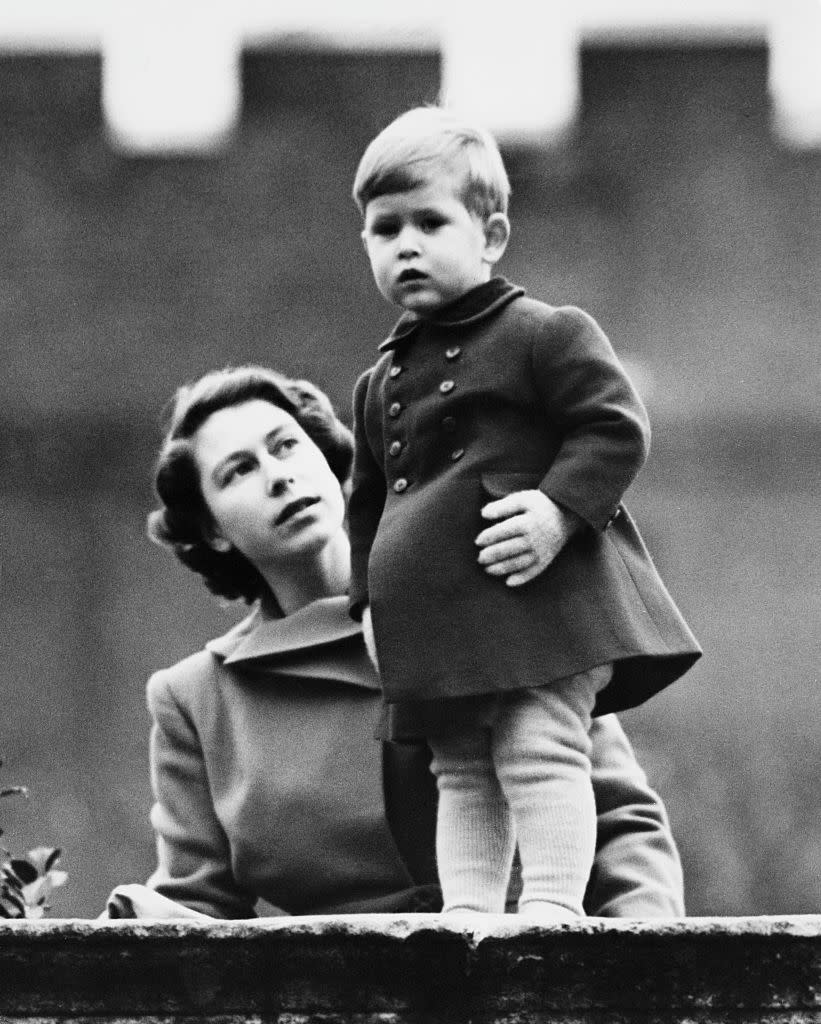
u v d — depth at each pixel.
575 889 12.59
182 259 60.97
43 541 60.59
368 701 15.48
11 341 60.97
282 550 15.51
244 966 10.74
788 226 60.81
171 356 60.97
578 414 12.87
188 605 60.25
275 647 15.61
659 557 60.62
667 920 10.63
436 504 12.94
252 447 15.52
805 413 60.69
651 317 60.78
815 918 10.60
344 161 60.53
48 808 57.66
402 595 12.85
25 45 61.06
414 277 13.11
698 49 60.81
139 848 57.19
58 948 10.79
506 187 13.45
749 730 58.53
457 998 10.71
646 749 57.88
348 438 16.11
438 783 13.24
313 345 60.44
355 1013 10.73
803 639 59.84
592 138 60.69
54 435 60.81
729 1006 10.61
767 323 60.81
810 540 60.53
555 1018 10.66
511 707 12.85
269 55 60.88
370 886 15.02
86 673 59.81
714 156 60.81
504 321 13.18
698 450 60.81
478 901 12.91
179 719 15.84
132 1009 10.79
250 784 15.31
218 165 60.91
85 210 61.06
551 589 12.76
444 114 13.41
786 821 56.59
